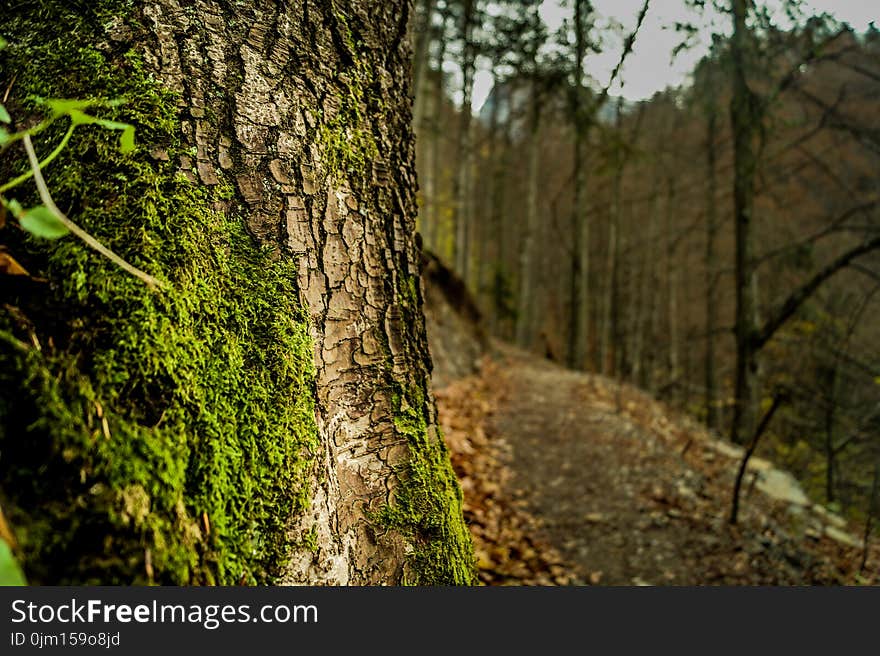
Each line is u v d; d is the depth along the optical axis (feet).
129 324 3.00
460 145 56.80
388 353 4.47
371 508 4.08
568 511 16.87
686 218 79.05
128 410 2.87
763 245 53.47
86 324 2.94
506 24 40.81
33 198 3.19
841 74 33.96
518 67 41.65
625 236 83.51
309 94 4.10
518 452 20.97
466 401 25.27
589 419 26.12
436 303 32.91
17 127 3.37
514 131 74.84
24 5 3.64
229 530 3.12
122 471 2.67
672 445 24.73
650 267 67.67
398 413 4.46
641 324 70.59
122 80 3.44
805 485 33.99
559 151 85.61
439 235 71.10
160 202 3.32
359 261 4.31
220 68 3.71
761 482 22.89
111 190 3.25
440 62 48.44
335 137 4.24
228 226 3.59
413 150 5.23
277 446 3.44
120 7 3.57
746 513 18.30
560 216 93.09
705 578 13.73
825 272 24.84
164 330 3.08
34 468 2.49
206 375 3.24
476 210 90.33
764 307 52.90
